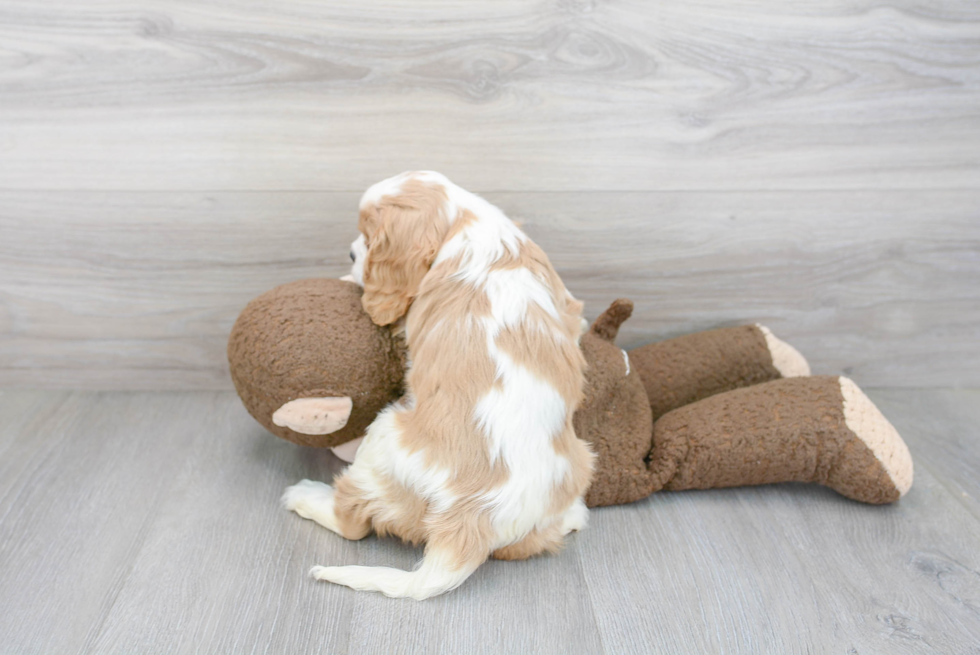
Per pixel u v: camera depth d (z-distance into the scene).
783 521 1.38
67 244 1.54
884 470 1.37
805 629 1.14
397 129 1.49
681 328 1.74
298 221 1.56
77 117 1.43
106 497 1.36
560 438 1.17
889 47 1.47
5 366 1.66
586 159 1.54
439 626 1.11
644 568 1.25
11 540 1.24
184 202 1.52
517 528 1.15
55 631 1.07
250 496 1.38
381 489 1.17
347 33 1.40
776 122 1.53
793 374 1.63
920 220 1.64
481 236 1.21
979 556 1.31
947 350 1.79
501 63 1.44
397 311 1.24
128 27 1.37
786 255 1.67
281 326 1.27
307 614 1.12
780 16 1.43
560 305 1.27
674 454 1.41
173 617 1.10
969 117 1.54
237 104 1.44
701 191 1.59
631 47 1.45
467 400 1.12
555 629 1.11
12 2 1.33
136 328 1.64
